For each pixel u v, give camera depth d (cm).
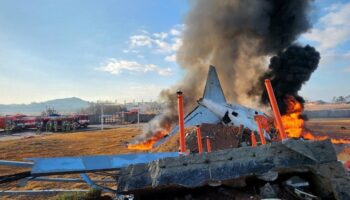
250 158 421
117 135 3447
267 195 391
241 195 415
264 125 1484
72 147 2452
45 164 482
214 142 1277
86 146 2488
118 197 527
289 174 450
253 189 430
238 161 421
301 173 447
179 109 568
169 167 427
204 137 1295
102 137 3269
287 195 419
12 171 1508
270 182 438
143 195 453
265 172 405
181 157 435
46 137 3562
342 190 372
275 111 500
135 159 518
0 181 450
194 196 439
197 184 409
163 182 414
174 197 450
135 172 440
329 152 405
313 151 404
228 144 1259
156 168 431
